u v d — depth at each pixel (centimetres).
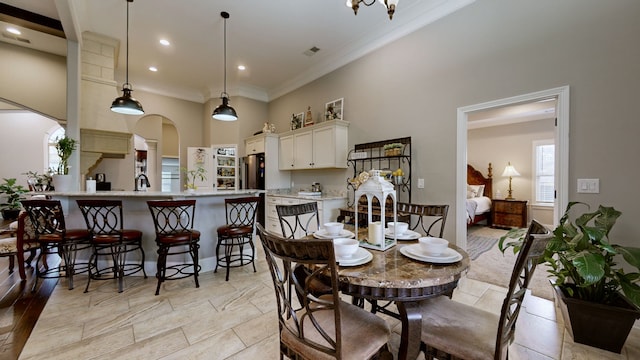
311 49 439
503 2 271
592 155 223
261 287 281
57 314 224
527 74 256
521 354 178
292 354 125
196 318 220
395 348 183
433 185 329
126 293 265
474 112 300
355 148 430
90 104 384
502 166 659
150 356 173
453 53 309
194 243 283
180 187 624
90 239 284
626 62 209
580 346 186
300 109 555
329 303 101
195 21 362
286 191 581
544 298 254
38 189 470
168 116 612
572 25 232
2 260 366
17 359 169
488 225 636
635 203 206
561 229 198
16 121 687
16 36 404
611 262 190
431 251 145
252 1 322
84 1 319
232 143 610
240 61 482
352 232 210
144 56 463
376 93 399
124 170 612
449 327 129
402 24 357
